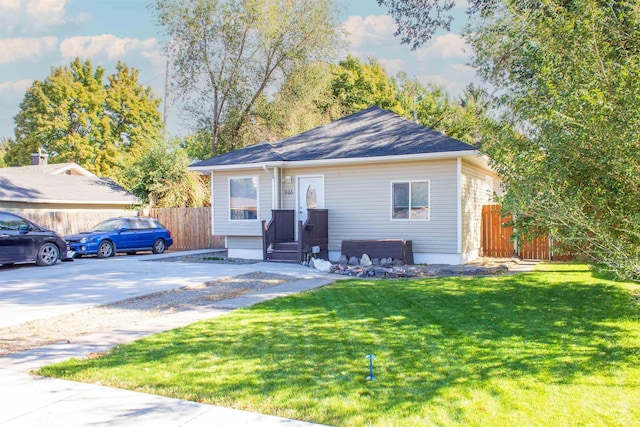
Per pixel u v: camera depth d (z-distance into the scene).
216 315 7.38
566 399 3.80
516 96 6.93
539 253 14.98
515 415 3.53
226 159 16.41
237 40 27.67
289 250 14.49
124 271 12.88
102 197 22.91
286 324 6.61
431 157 13.10
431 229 13.60
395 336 5.81
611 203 5.83
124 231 18.05
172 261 15.56
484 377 4.32
